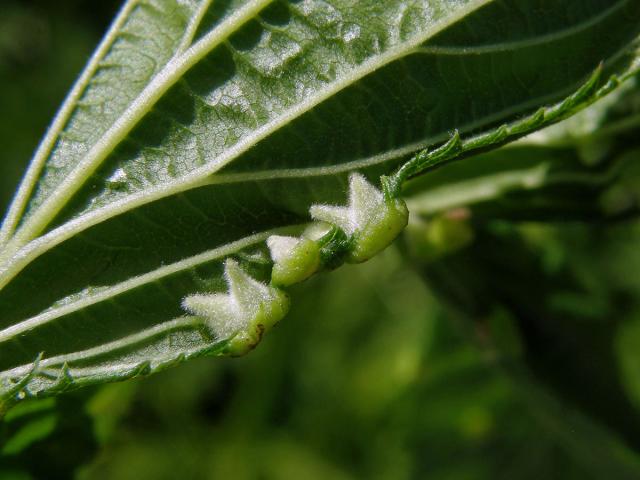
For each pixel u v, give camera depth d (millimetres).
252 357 112
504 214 54
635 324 75
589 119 50
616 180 52
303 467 110
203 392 115
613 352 62
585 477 78
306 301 110
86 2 120
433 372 85
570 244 76
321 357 111
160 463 109
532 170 52
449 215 54
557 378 62
